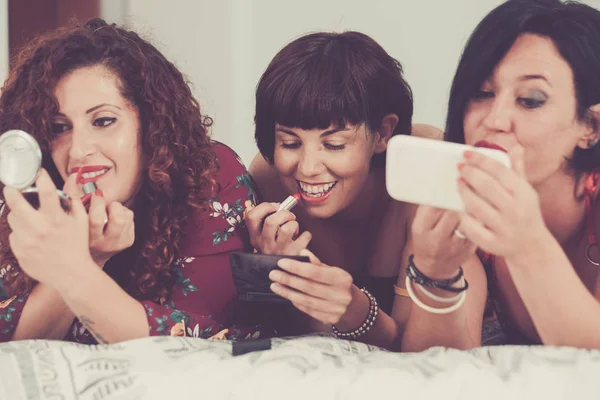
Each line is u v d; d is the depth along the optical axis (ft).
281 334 4.03
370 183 4.19
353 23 6.29
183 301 3.80
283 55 3.91
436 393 2.64
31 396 2.79
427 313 3.32
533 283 2.72
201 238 3.86
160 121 3.68
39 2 7.07
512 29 3.38
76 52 3.55
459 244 2.97
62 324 3.55
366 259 4.48
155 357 2.98
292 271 3.21
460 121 3.63
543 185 3.53
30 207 2.88
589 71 3.34
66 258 2.98
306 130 3.78
